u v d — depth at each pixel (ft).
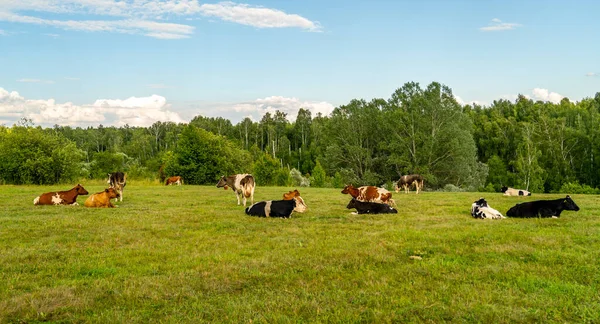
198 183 146.00
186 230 38.40
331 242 33.09
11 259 27.66
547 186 193.67
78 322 18.12
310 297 20.97
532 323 17.93
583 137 194.59
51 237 34.83
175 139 390.42
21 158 112.27
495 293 21.13
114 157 183.42
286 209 46.42
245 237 35.42
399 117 178.50
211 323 17.92
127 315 18.62
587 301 19.86
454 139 163.53
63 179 117.50
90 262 27.12
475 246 31.17
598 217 44.52
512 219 44.29
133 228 39.37
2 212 49.01
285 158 360.69
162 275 24.48
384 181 193.88
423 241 33.22
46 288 21.99
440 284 22.71
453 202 64.39
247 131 433.48
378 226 40.68
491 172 219.20
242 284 23.09
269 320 18.13
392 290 21.85
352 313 18.83
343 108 202.18
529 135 212.64
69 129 422.00
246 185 58.34
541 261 26.84
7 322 17.98
